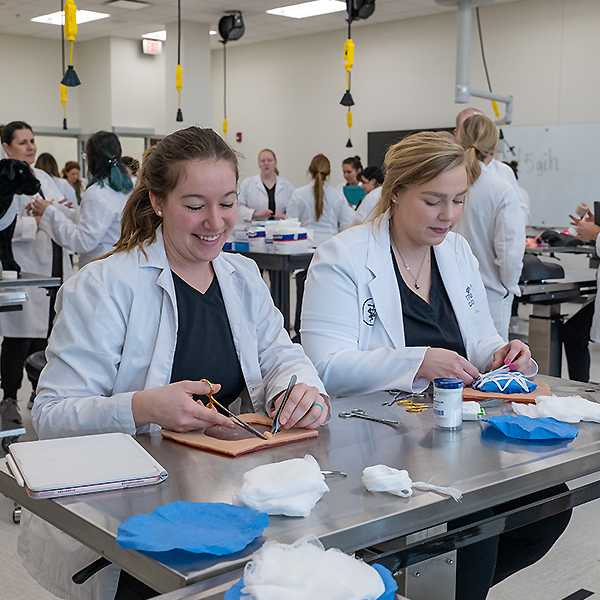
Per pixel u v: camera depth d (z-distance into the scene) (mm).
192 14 8969
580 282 3600
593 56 7754
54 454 1141
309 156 10750
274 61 11008
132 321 1448
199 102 9477
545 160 8219
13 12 9359
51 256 4094
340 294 1855
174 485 1059
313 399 1362
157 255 1479
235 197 1421
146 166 1438
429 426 1374
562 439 1290
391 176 1817
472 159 3225
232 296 1579
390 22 9508
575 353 3684
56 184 4957
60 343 1425
